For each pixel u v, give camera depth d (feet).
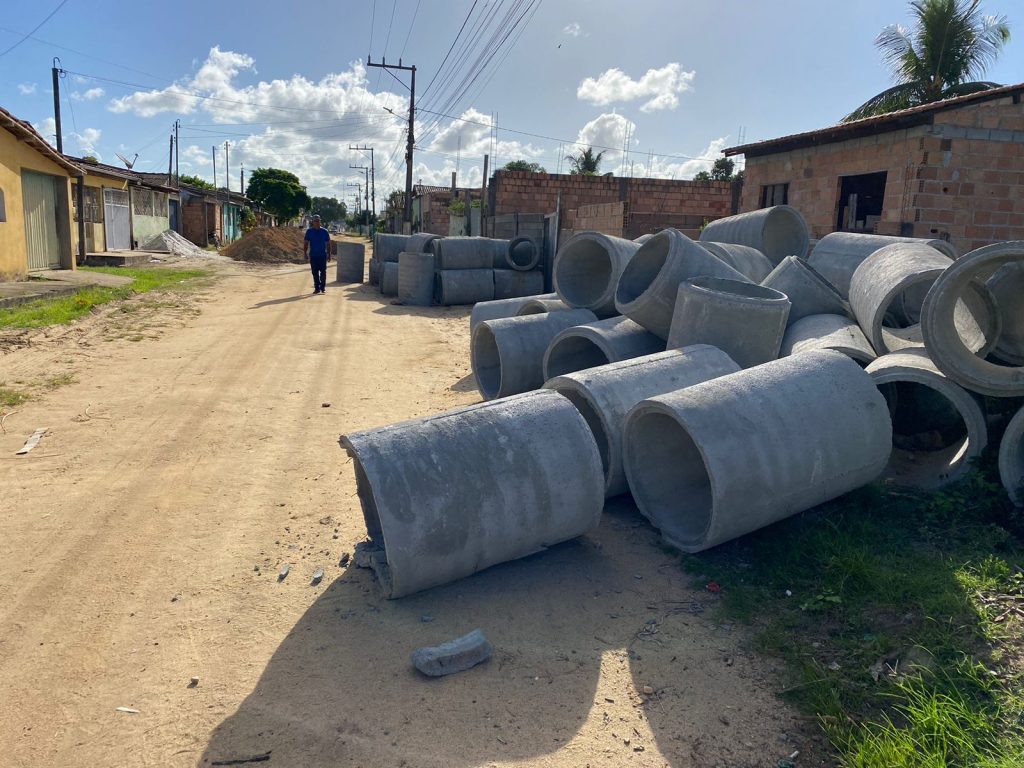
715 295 18.39
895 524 15.01
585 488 13.62
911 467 18.11
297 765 9.17
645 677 10.91
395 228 168.96
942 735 9.09
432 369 30.25
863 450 14.57
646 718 10.05
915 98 66.80
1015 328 19.24
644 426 15.62
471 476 12.61
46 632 11.80
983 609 11.76
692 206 90.53
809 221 49.49
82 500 16.63
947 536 14.43
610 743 9.59
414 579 12.28
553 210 90.07
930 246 22.04
